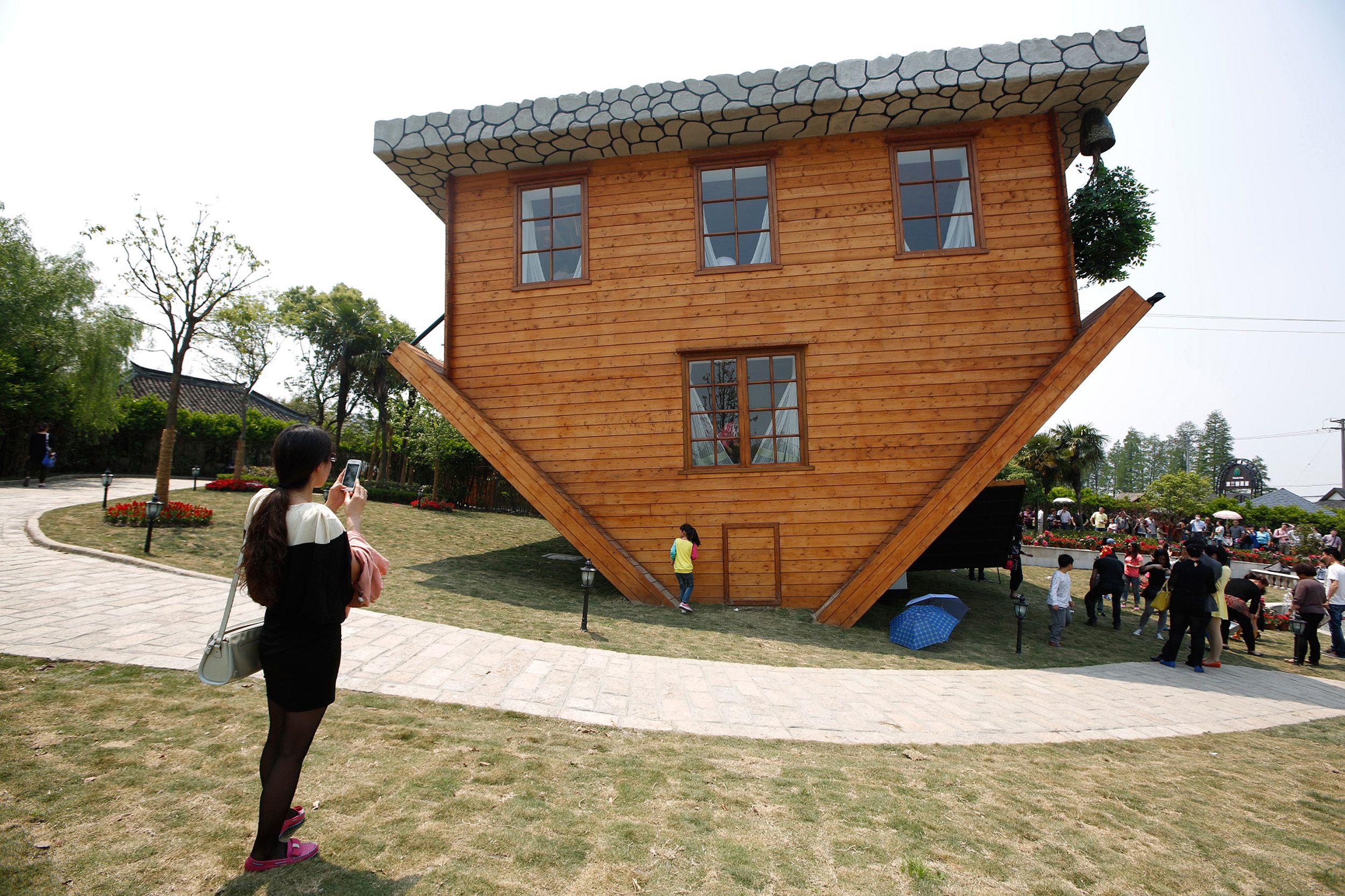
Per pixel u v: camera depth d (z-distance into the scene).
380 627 6.71
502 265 10.68
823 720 5.24
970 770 4.33
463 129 10.03
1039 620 11.16
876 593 8.91
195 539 10.71
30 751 3.23
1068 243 9.45
